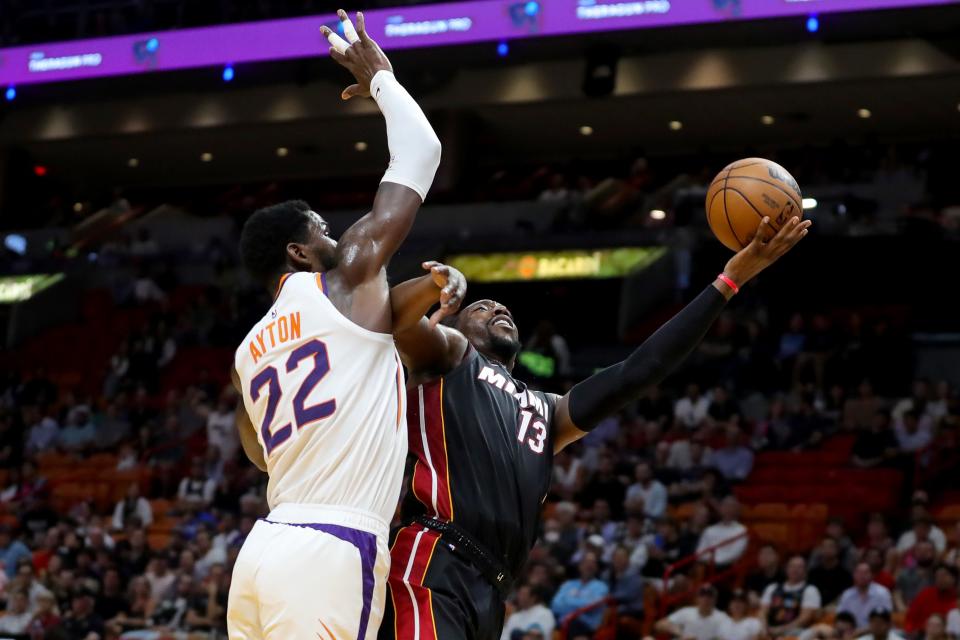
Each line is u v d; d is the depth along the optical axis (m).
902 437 16.78
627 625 12.91
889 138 25.41
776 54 22.69
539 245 23.62
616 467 16.34
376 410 3.57
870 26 19.84
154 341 24.08
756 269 3.99
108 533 17.47
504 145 27.36
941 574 11.88
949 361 20.03
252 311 24.12
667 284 22.81
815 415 17.64
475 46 21.80
